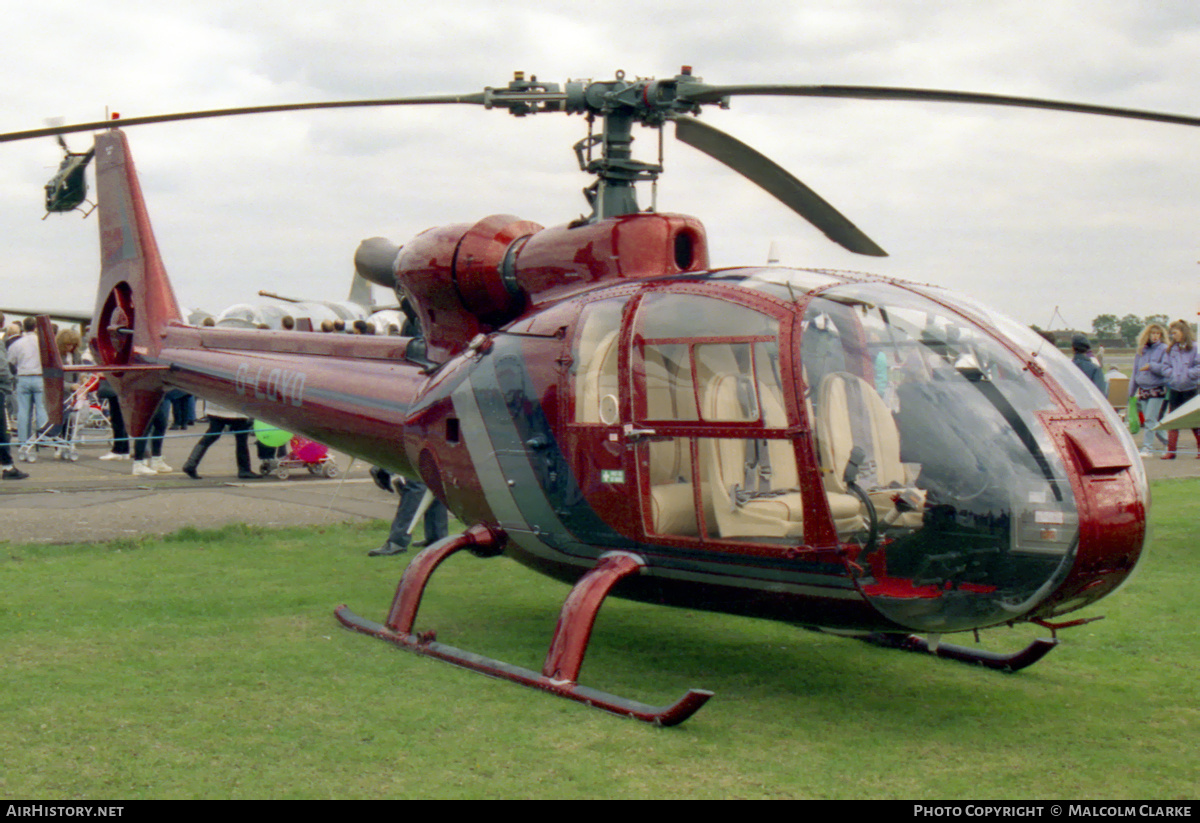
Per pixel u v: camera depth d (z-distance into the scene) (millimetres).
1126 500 4215
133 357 10391
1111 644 5906
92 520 9586
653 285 5004
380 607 6637
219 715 4547
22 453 15234
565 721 4512
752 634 6148
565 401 5176
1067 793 3783
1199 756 4180
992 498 4262
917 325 4691
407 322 7426
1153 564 8023
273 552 8422
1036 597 4223
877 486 4516
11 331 15766
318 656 5484
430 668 5289
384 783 3828
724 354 4734
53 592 6824
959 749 4234
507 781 3852
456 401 5797
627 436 4855
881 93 4719
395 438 6711
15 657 5371
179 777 3863
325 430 7457
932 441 4430
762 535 4633
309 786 3793
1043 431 4285
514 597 7113
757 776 3918
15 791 3711
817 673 5340
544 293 5723
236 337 8898
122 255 10633
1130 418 15141
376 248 7180
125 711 4578
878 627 4484
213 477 13469
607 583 4922
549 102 5633
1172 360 14359
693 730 4426
